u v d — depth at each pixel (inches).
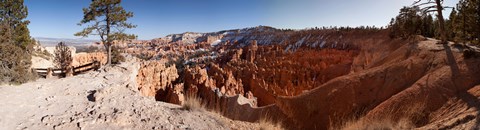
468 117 249.9
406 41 1023.6
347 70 1573.6
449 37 1019.9
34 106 239.1
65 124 195.3
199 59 3585.1
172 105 321.4
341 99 653.9
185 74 1604.3
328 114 645.3
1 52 614.2
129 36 1000.9
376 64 995.3
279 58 2412.6
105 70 571.2
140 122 218.7
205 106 338.6
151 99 313.3
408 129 314.5
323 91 719.1
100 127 197.2
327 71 1704.0
